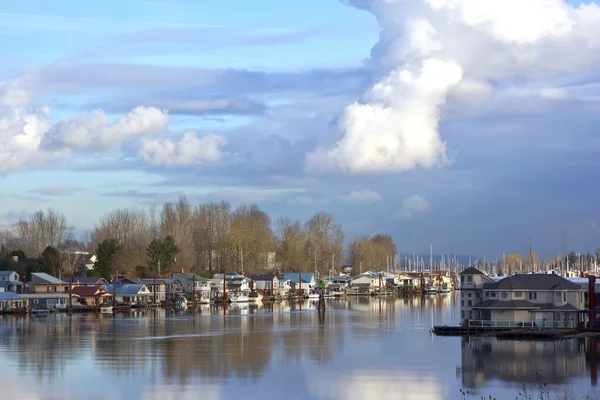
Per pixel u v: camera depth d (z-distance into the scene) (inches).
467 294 6112.2
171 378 3951.8
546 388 3671.3
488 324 5708.7
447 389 3676.2
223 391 3646.7
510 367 4210.1
